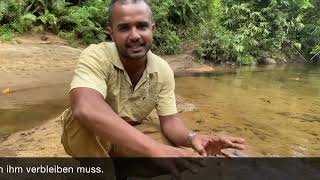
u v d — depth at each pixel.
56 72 7.78
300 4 15.90
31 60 8.37
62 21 11.45
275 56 15.10
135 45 1.81
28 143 3.33
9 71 7.29
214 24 13.76
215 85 7.88
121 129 1.52
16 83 6.51
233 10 14.93
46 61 8.54
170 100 2.13
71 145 1.81
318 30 16.22
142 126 2.11
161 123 2.15
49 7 11.45
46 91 6.12
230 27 14.96
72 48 10.22
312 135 4.27
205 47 12.88
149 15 1.83
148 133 2.09
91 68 1.79
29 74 7.30
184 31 14.00
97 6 11.89
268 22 15.21
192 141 1.95
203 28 13.45
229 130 4.25
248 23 14.86
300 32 16.56
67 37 11.09
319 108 5.88
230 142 1.89
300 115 5.29
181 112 4.95
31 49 9.20
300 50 16.30
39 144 3.28
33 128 3.93
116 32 1.82
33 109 4.88
